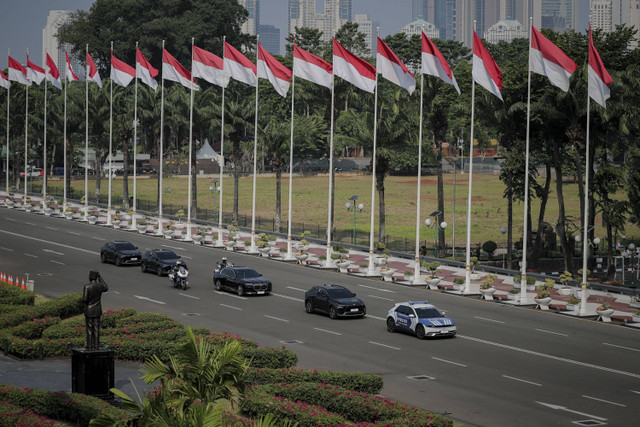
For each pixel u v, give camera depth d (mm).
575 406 41156
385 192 191750
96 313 38688
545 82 102625
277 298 73500
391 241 124250
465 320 65062
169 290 76312
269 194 186125
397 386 44844
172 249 102750
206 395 25375
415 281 82562
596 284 81500
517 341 57469
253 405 36406
